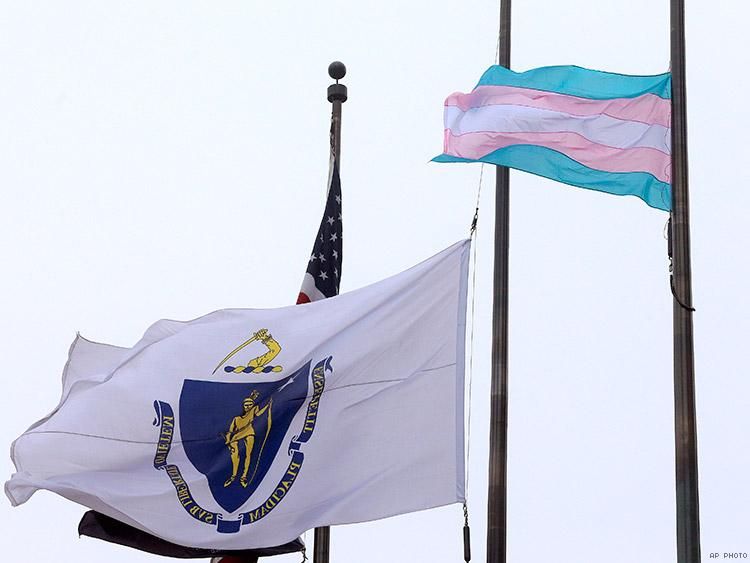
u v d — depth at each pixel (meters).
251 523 41.34
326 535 44.66
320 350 42.84
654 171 46.84
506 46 48.88
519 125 47.50
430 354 43.00
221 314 43.25
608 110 47.44
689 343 42.09
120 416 41.84
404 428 42.28
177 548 43.34
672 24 46.06
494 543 42.38
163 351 42.75
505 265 46.22
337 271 48.41
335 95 50.03
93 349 44.16
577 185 47.00
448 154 47.66
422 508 41.47
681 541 40.19
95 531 42.94
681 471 40.75
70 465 41.28
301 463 41.94
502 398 44.31
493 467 43.38
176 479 41.59
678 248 43.31
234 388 42.41
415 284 43.53
